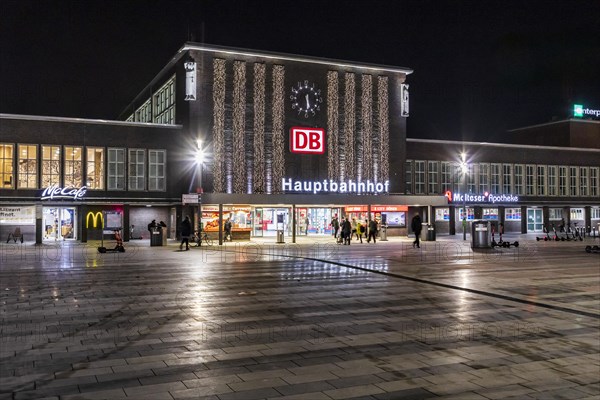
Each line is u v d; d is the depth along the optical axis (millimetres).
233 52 45500
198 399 6516
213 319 11141
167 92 50625
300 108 47531
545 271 19391
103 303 12938
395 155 51094
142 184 44000
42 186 41281
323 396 6648
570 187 60031
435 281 16641
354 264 22031
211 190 44219
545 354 8586
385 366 7895
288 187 46562
